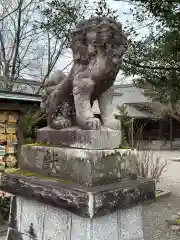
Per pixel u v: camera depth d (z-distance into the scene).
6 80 7.88
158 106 13.73
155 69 4.70
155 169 6.90
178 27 3.87
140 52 4.56
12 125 4.47
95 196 1.47
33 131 5.36
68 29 5.45
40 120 5.42
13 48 8.78
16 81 9.20
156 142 18.53
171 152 15.43
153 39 4.41
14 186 1.92
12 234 2.08
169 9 4.04
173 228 4.18
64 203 1.56
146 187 1.81
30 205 1.96
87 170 1.59
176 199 5.82
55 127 1.98
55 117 2.04
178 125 19.47
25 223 1.99
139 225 1.94
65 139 1.85
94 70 1.82
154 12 4.24
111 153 1.71
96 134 1.69
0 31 9.04
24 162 2.09
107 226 1.69
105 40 1.78
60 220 1.74
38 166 1.95
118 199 1.60
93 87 1.85
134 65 4.71
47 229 1.81
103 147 1.72
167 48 4.00
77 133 1.76
